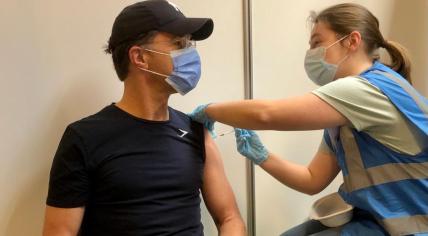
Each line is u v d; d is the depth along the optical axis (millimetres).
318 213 1830
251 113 1455
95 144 1354
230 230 1547
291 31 2068
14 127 1488
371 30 1562
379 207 1488
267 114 1434
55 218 1321
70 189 1320
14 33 1459
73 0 1547
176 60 1424
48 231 1328
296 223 2215
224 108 1530
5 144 1479
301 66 2119
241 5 1915
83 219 1397
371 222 1571
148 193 1399
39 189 1551
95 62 1608
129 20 1409
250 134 1712
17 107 1487
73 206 1323
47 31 1513
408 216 1460
